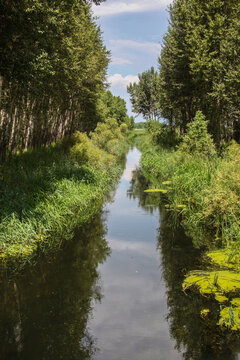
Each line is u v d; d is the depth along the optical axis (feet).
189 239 22.50
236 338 11.33
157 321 12.65
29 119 42.45
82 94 66.08
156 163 57.82
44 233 22.44
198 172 34.06
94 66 55.21
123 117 247.70
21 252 19.47
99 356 10.49
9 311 13.21
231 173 23.73
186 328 12.09
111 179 47.70
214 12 53.93
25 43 23.30
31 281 16.03
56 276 16.65
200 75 54.80
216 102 59.62
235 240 20.45
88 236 23.16
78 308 13.55
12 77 24.63
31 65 23.45
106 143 82.23
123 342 11.37
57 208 26.48
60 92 44.75
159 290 15.16
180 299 14.16
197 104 66.33
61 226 24.52
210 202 23.77
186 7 58.44
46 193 26.89
